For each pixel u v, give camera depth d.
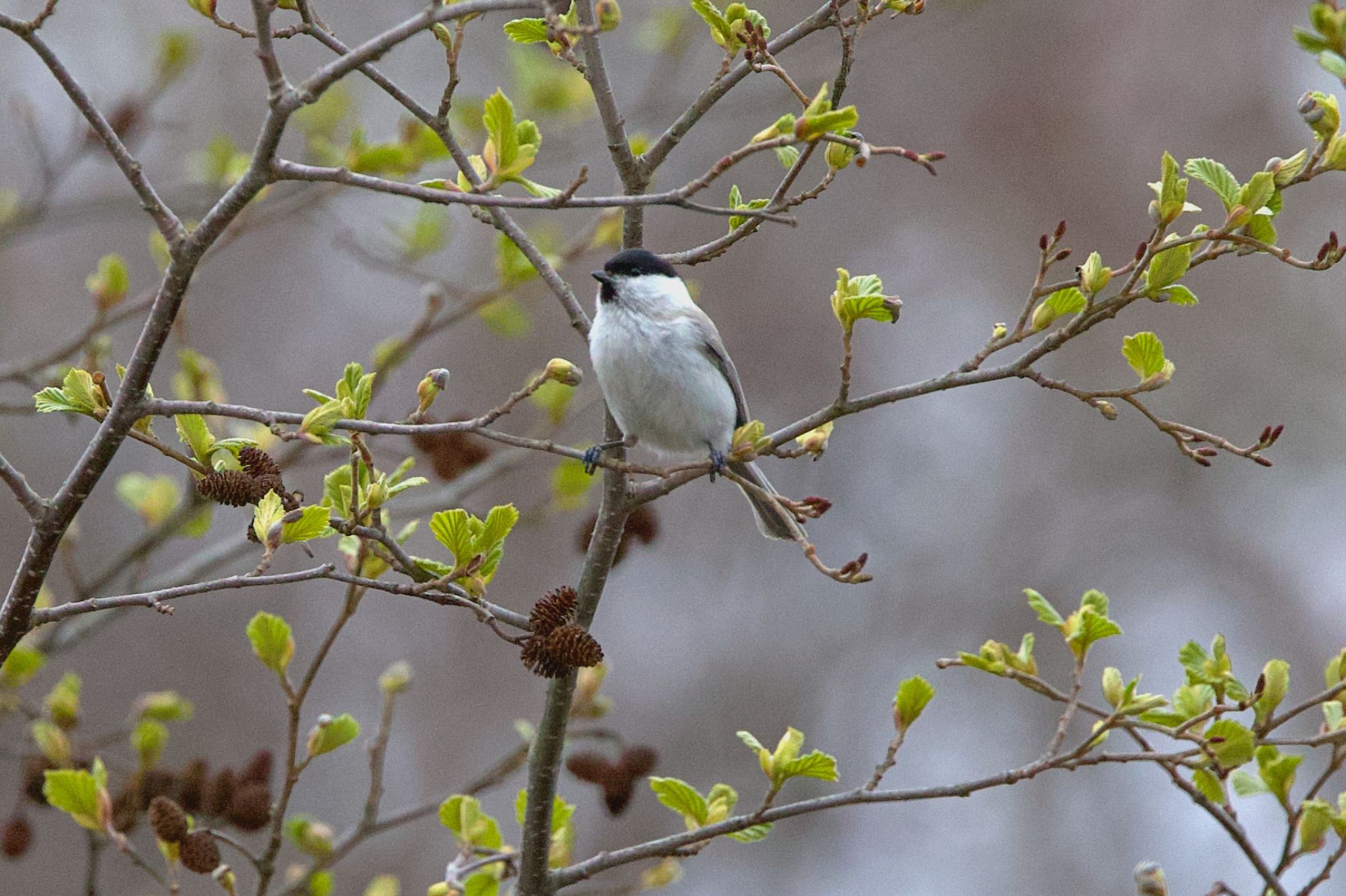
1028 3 17.05
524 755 6.34
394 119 13.88
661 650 15.39
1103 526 15.93
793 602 15.64
